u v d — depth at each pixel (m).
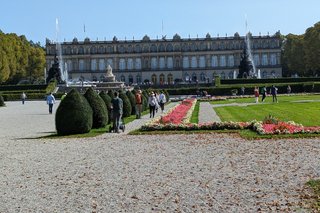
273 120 33.56
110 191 15.88
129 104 51.34
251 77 148.25
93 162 21.69
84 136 33.00
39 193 15.88
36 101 109.19
